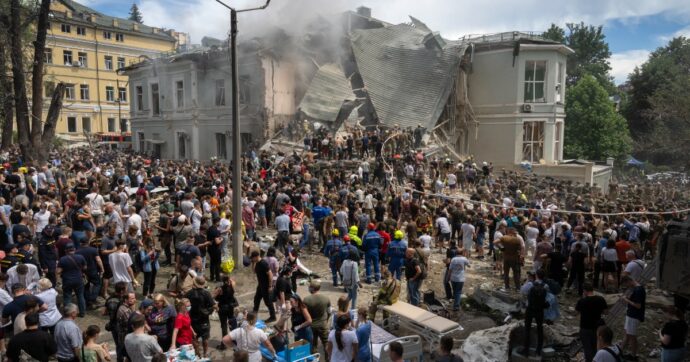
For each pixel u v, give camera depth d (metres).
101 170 21.55
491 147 31.98
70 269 9.61
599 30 63.94
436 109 29.58
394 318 9.86
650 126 50.94
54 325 8.03
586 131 46.59
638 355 9.30
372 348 7.83
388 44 31.83
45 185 17.52
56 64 55.59
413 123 29.41
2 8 22.64
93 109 58.84
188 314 7.98
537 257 12.60
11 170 17.75
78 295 9.75
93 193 13.88
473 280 13.74
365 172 22.80
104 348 6.76
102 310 10.10
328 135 25.94
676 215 17.12
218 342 9.22
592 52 64.06
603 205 18.25
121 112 61.75
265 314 10.51
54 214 12.56
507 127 31.23
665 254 9.17
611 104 47.41
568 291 13.00
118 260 9.78
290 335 9.12
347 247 12.05
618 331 10.38
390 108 29.98
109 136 53.19
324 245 15.57
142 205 13.80
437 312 10.47
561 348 9.30
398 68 31.14
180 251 10.30
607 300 11.93
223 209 14.42
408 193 19.42
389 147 25.58
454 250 11.44
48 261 10.38
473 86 32.56
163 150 36.94
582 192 24.36
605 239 13.48
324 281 12.92
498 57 31.28
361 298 11.68
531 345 9.17
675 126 38.84
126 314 7.45
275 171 22.56
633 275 10.52
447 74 30.30
